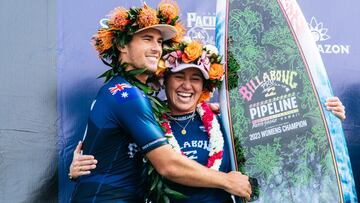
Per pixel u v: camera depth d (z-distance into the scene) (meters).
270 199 3.85
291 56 4.02
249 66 3.96
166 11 3.63
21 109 3.98
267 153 3.89
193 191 3.63
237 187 3.64
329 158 3.96
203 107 3.81
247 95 3.93
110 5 4.11
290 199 3.87
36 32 4.04
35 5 4.05
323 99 4.01
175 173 3.45
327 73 4.27
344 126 4.24
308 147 3.94
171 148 3.46
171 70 3.67
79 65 4.06
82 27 4.08
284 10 4.07
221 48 3.98
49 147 3.98
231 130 3.89
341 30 4.30
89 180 3.47
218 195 3.69
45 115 4.00
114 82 3.54
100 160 3.47
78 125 4.03
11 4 4.02
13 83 3.98
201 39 4.16
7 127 3.95
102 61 3.86
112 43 3.58
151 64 3.57
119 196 3.45
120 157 3.46
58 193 3.97
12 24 4.01
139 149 3.51
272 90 3.96
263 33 4.02
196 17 4.16
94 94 4.05
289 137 3.93
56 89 4.03
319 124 3.98
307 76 4.02
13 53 4.00
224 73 3.93
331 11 4.30
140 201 3.54
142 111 3.42
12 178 3.93
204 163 3.70
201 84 3.75
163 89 3.87
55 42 4.05
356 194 4.05
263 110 3.93
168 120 3.74
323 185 3.92
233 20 4.01
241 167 3.86
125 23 3.51
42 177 3.96
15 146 3.95
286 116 3.95
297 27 4.06
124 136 3.47
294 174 3.90
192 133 3.73
